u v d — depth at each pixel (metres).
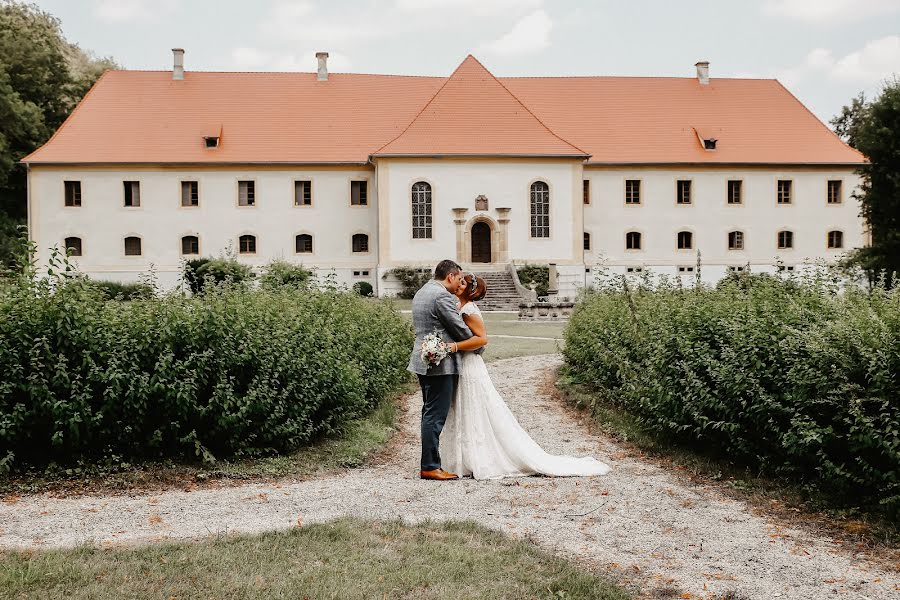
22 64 51.09
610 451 9.49
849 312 7.34
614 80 51.69
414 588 5.01
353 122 47.88
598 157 47.06
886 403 6.09
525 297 37.81
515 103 44.66
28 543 5.87
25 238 8.58
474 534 6.11
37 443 7.90
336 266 45.91
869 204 37.19
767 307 8.35
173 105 47.22
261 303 9.58
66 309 7.80
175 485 7.70
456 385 8.22
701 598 4.99
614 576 5.34
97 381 7.74
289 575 5.17
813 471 7.23
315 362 9.32
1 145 43.91
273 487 7.71
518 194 43.16
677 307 10.58
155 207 44.75
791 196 48.16
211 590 4.90
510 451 8.23
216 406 8.18
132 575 5.13
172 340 8.17
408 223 42.56
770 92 51.88
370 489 7.61
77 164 43.97
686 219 47.66
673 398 8.92
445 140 42.97
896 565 5.50
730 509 6.92
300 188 45.84
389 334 14.28
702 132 48.72
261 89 48.78
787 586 5.17
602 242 47.22
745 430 7.88
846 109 62.09
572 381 14.21
